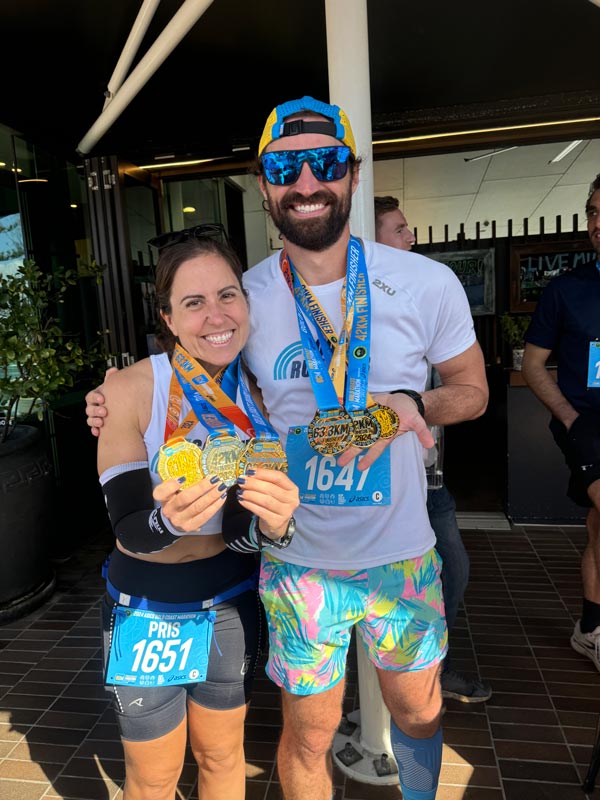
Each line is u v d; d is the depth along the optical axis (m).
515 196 8.75
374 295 1.38
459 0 2.62
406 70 3.28
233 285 1.25
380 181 7.50
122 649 1.32
